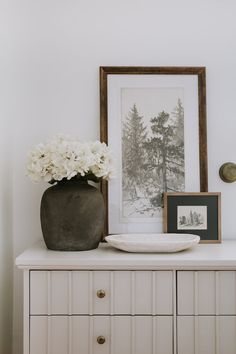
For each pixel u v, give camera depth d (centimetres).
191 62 223
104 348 171
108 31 223
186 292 171
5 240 206
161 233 218
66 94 222
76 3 223
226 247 199
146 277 171
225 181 221
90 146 192
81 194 188
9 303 213
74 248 190
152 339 171
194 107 221
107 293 171
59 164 183
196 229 213
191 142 220
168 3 223
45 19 223
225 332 171
